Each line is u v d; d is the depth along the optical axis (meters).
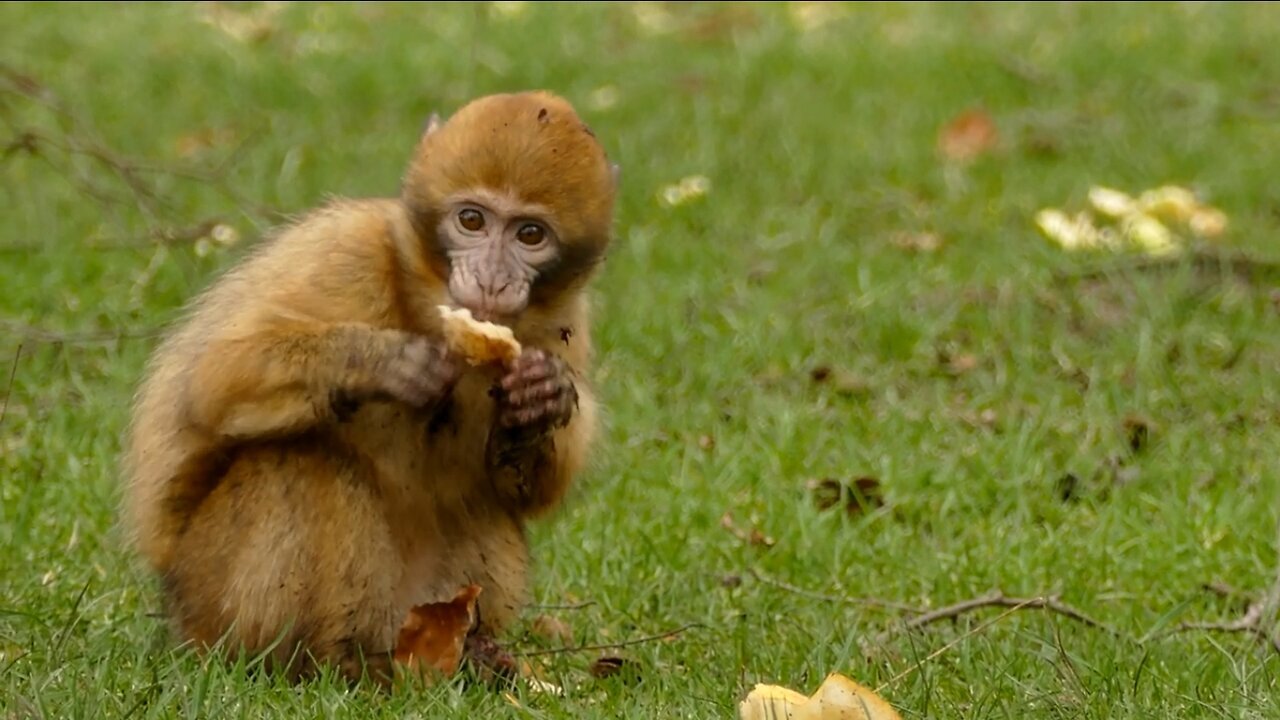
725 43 23.92
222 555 8.42
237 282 8.76
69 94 20.69
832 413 13.26
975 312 14.77
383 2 26.33
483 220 8.38
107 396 12.72
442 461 8.76
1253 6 25.28
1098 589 10.45
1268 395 13.49
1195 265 15.48
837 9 26.12
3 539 10.36
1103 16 25.02
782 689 7.30
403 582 8.80
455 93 21.23
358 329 8.38
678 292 15.16
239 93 21.05
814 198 17.69
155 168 13.73
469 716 7.71
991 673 8.48
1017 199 17.66
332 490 8.45
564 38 23.83
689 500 11.55
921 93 21.17
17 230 16.23
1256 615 9.64
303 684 8.16
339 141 19.36
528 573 9.34
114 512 10.69
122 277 15.06
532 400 8.46
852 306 14.95
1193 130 19.55
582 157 8.55
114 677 8.03
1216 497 11.62
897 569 10.67
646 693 8.37
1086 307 14.86
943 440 12.77
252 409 8.30
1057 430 12.93
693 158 18.78
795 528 11.23
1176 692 8.34
